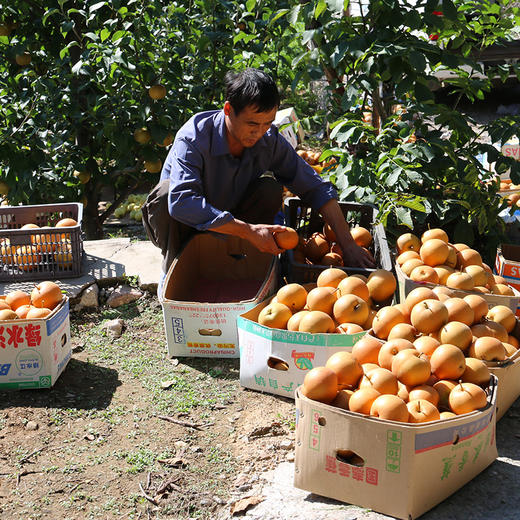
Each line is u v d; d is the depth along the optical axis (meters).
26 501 2.74
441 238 3.87
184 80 6.68
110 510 2.68
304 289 3.54
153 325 4.37
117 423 3.28
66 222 4.84
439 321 2.99
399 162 4.48
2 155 5.96
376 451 2.41
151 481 2.85
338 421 2.47
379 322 3.10
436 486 2.47
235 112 3.43
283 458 2.96
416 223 5.05
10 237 4.58
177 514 2.66
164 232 4.04
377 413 2.46
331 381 2.58
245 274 4.47
